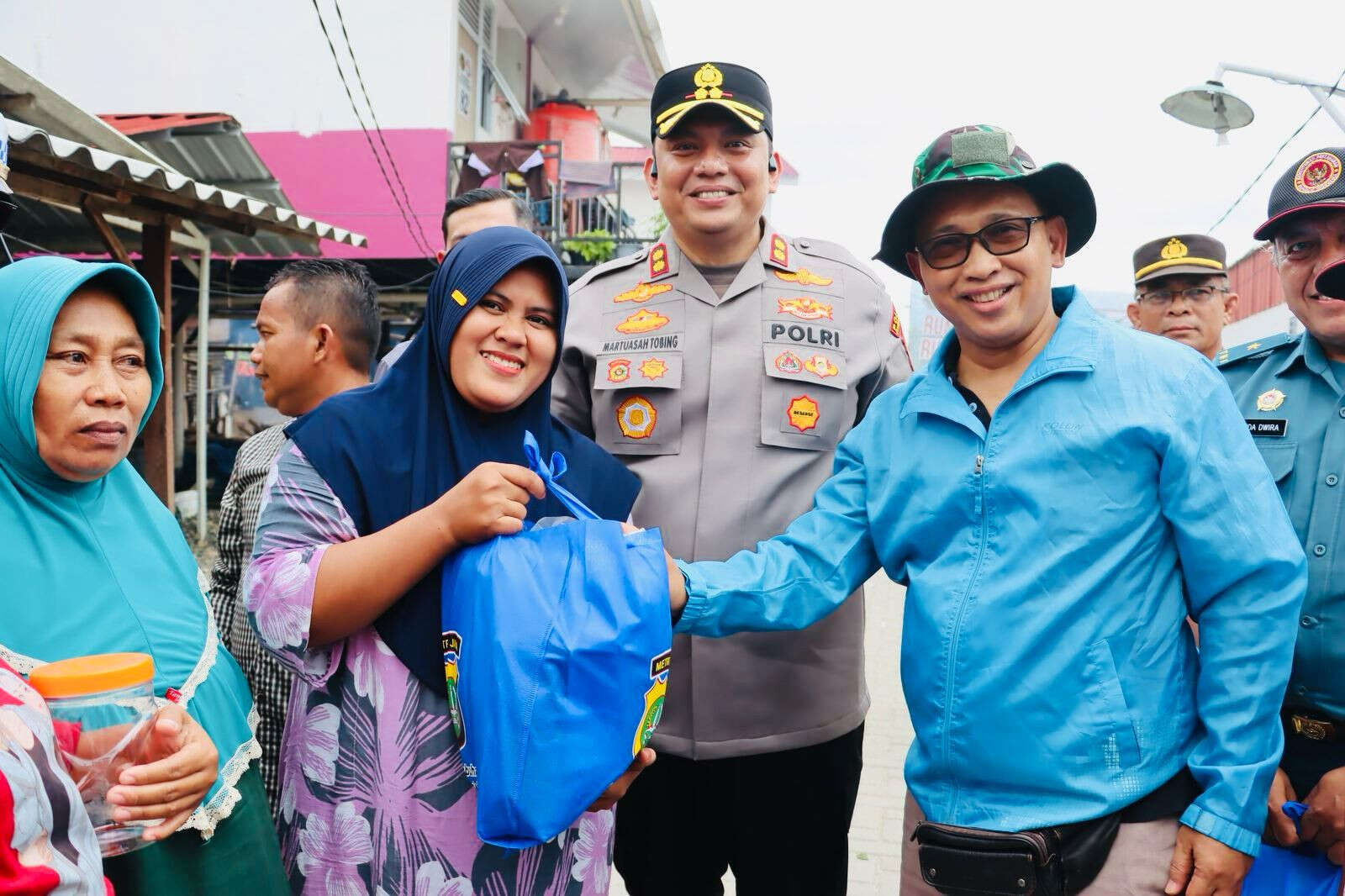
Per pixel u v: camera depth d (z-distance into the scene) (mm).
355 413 1651
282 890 1621
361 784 1600
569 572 1464
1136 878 1607
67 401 1408
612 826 1750
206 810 1498
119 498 1574
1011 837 1581
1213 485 1650
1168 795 1652
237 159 9500
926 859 1646
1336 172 2020
